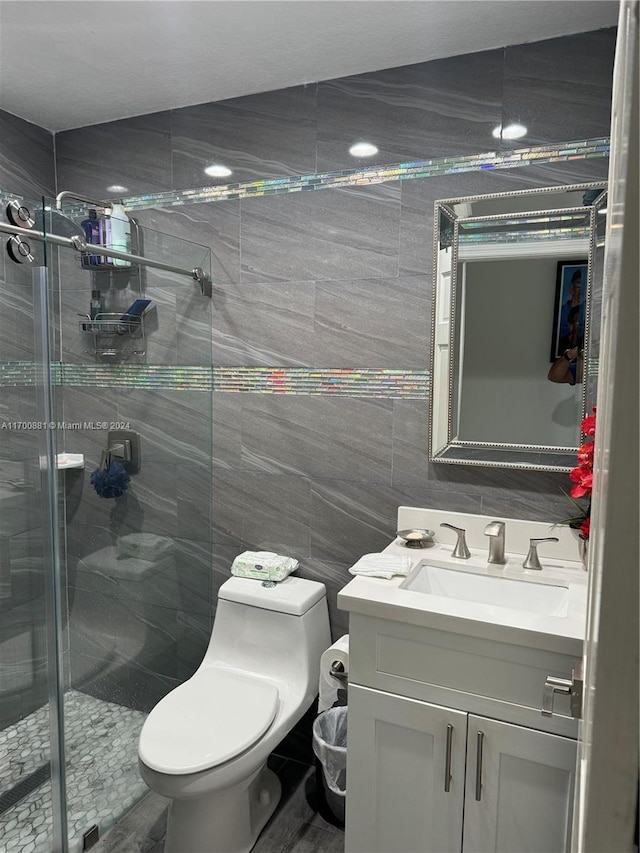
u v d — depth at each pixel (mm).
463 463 1932
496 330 1870
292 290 2143
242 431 2285
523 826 1440
